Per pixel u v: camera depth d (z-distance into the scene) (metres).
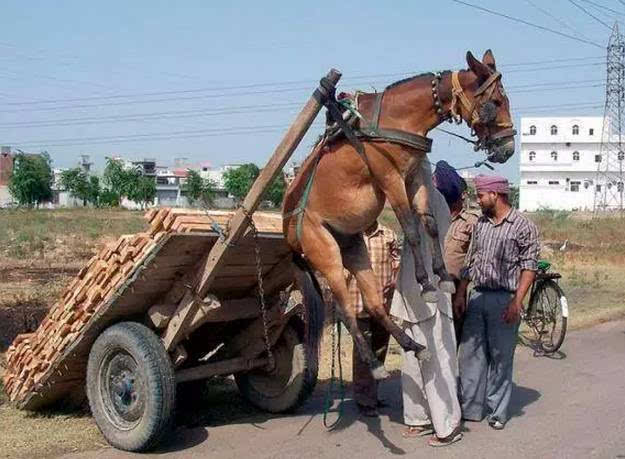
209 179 99.56
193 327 7.01
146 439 6.60
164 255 6.50
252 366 7.79
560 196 106.19
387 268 7.90
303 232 6.57
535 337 11.77
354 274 6.66
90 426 7.54
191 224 6.44
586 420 7.57
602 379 9.38
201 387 8.33
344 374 9.80
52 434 7.24
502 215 7.53
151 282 6.74
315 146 6.57
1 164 103.31
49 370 7.34
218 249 6.65
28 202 88.19
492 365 7.48
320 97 6.14
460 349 7.64
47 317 7.35
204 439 7.11
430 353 6.66
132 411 6.73
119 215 58.66
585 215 69.00
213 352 8.21
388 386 9.20
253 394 8.11
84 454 6.67
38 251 27.50
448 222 6.93
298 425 7.57
